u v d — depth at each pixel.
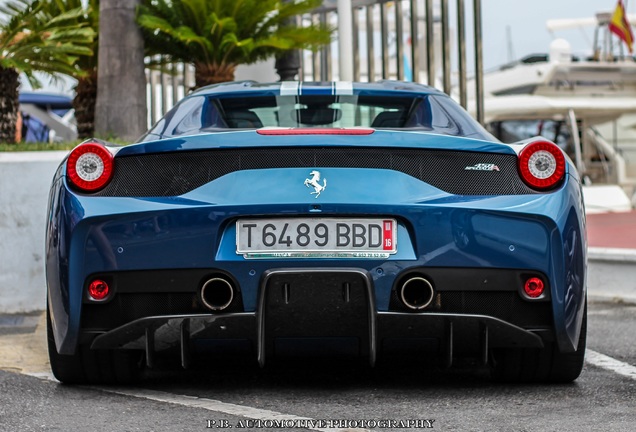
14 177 7.54
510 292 4.15
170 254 4.05
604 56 30.92
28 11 10.38
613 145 29.81
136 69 10.72
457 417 3.92
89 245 4.12
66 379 4.67
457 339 4.16
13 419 3.93
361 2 11.98
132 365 4.58
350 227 4.03
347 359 5.32
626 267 8.80
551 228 4.12
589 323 7.21
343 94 4.98
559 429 3.72
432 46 11.15
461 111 4.89
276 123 4.70
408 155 4.11
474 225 4.07
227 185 4.05
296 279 4.00
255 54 12.23
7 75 10.44
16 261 7.55
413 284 4.09
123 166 4.17
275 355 4.21
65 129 27.08
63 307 4.20
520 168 4.17
